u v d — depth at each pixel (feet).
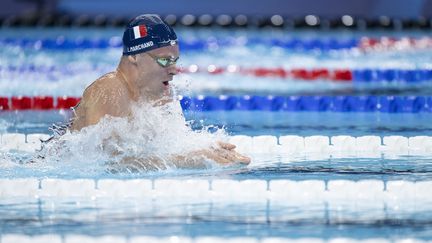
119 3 157.89
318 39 132.98
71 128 51.06
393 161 53.98
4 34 139.44
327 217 40.65
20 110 78.69
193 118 74.64
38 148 58.95
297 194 45.37
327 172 50.06
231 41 132.67
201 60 115.24
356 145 59.36
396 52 121.19
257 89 91.66
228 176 48.03
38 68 105.09
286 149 58.90
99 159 49.80
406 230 38.19
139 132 49.21
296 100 80.69
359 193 45.42
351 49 126.31
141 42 48.34
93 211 41.93
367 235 37.35
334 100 80.38
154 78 48.91
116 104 48.67
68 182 45.91
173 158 49.73
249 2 156.97
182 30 146.41
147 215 41.06
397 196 45.09
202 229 38.40
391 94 86.79
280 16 151.94
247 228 38.60
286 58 117.39
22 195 45.65
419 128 68.03
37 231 38.19
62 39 130.52
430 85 95.45
